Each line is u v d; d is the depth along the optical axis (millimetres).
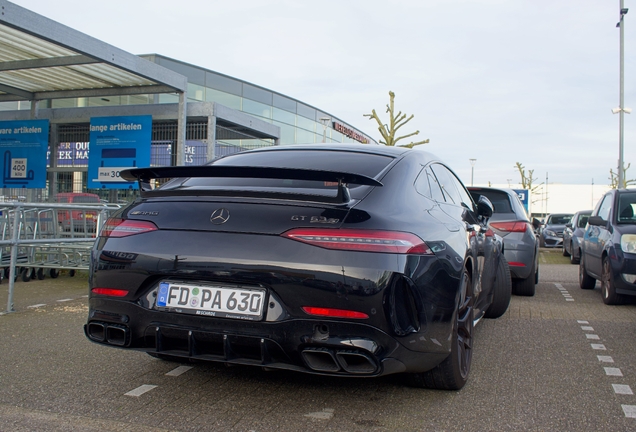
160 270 2744
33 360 3801
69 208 7070
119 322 2859
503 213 7238
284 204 2705
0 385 3287
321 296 2520
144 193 3066
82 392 3176
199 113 13594
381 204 2766
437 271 2824
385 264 2533
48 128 13492
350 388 3293
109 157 13281
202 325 2678
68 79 12695
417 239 2723
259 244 2617
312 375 3521
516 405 3072
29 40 10016
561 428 2758
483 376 3621
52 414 2850
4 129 13805
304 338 2547
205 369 3617
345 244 2545
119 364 3721
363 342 2506
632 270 6316
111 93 13398
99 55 10289
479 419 2861
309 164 3334
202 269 2664
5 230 7473
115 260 2859
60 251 7918
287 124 31844
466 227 3697
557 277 10211
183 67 25656
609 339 4758
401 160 3395
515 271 7035
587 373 3709
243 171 2719
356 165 3230
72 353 3982
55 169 14797
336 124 36938
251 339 2609
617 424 2812
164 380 3395
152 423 2744
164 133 14219
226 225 2713
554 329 5184
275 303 2588
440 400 3137
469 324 3455
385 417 2861
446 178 4047
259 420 2793
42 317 5250
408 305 2619
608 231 6980
